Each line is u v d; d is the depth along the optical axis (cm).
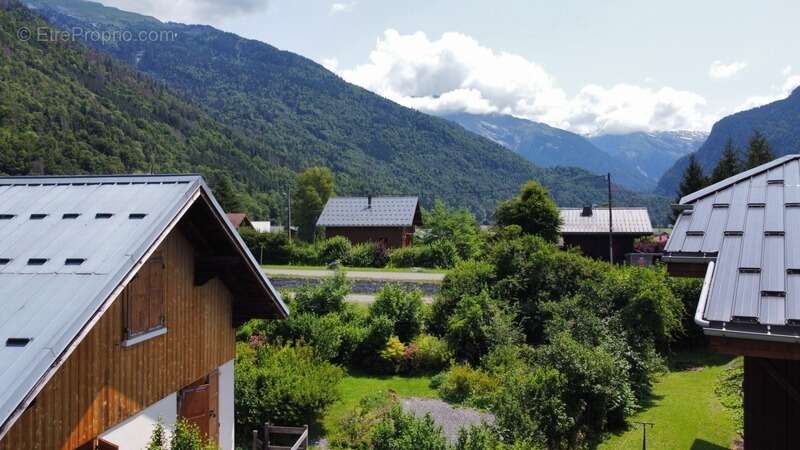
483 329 2227
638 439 1606
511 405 1413
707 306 704
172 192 845
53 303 627
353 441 1562
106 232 754
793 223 823
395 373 2222
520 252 2684
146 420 892
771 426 822
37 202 846
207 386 1084
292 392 1569
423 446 1077
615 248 5103
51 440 694
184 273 1003
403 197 5831
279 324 2134
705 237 863
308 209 8731
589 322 2088
